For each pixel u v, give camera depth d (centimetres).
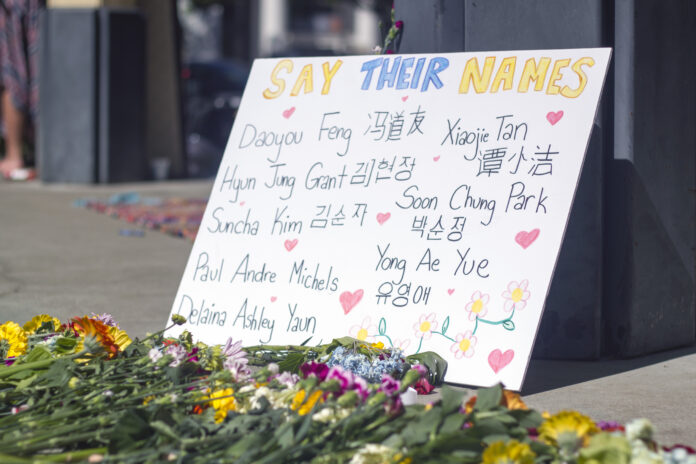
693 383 385
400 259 387
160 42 1373
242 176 437
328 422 263
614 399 361
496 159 380
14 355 363
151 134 1383
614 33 418
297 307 401
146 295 576
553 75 379
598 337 423
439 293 373
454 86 399
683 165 442
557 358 427
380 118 412
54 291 586
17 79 1368
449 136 394
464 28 445
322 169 419
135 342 351
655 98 424
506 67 389
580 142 367
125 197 1083
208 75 1856
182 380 318
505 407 272
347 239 402
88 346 323
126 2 1272
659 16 423
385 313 381
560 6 421
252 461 247
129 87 1266
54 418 275
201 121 1762
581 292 420
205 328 417
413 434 252
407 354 370
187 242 809
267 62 450
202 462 246
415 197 393
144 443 260
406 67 414
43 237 821
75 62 1241
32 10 1348
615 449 232
